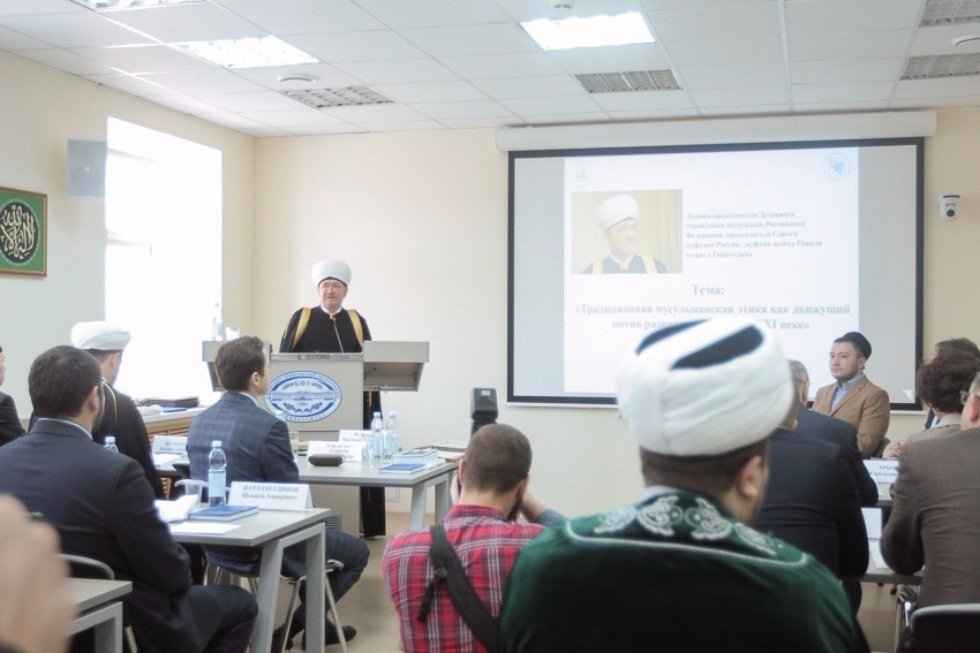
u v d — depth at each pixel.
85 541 2.47
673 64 5.55
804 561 0.97
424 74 5.83
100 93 6.05
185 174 7.20
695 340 0.98
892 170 6.55
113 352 3.75
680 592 0.95
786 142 6.71
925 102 6.39
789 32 4.95
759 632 0.93
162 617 2.57
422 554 1.72
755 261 6.79
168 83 6.03
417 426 7.41
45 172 5.57
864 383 5.05
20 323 5.38
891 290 6.55
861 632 0.99
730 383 0.95
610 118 6.97
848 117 6.51
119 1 4.59
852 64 5.52
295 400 4.64
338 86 6.11
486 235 7.30
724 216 6.84
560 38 5.15
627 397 1.00
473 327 7.32
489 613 1.66
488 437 1.88
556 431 7.15
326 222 7.62
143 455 3.67
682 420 0.96
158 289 7.07
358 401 4.65
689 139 6.80
